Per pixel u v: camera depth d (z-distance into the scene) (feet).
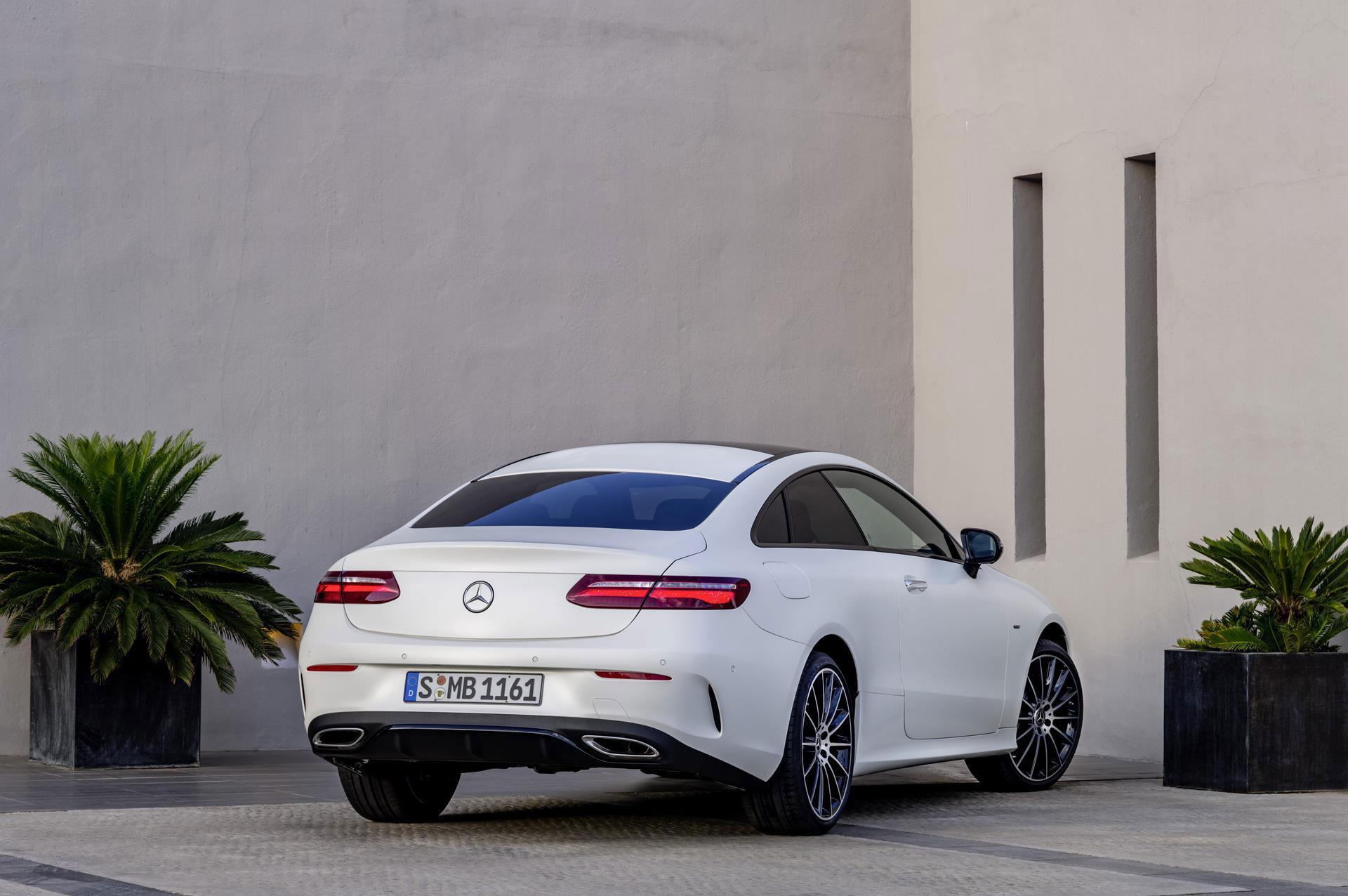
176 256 38.96
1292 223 35.86
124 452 33.50
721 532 23.29
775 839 23.36
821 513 26.00
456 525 24.27
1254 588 31.86
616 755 21.62
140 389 38.47
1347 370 34.47
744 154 45.57
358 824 24.73
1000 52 44.29
